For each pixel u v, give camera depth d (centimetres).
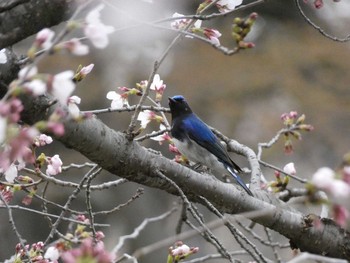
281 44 2925
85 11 696
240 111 2670
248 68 2816
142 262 2517
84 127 740
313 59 2866
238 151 1056
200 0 2344
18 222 2225
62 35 515
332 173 465
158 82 944
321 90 2802
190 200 872
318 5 784
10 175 791
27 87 493
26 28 688
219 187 857
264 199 926
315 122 2672
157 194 2578
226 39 2902
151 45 2689
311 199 473
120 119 2538
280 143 2511
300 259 547
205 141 1211
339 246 920
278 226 899
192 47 2858
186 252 808
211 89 2741
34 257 827
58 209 2255
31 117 694
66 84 498
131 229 2516
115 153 778
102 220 2469
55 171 855
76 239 733
